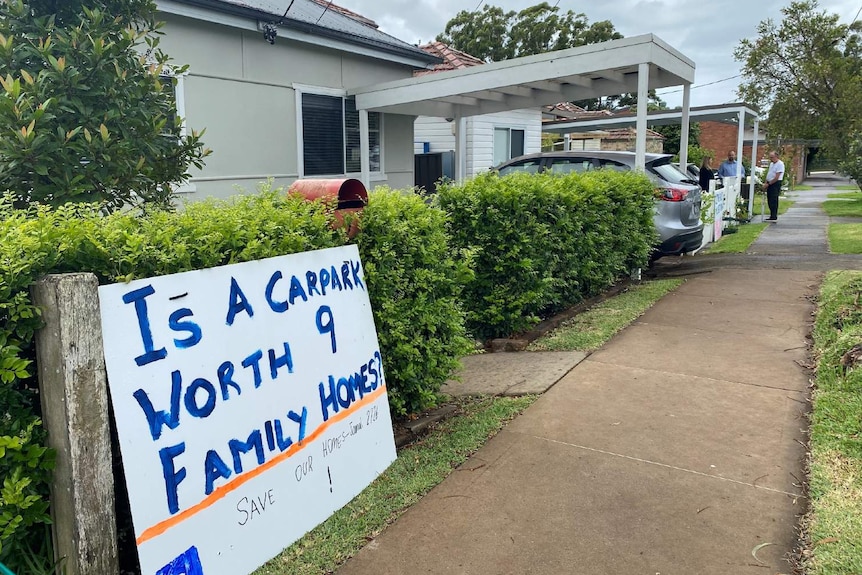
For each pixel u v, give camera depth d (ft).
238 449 8.52
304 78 33.86
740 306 23.09
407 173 42.83
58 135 11.71
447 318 13.71
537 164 34.40
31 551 7.28
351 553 9.03
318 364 10.18
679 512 10.04
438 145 55.21
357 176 38.37
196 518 7.82
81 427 6.89
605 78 35.27
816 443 12.07
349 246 11.43
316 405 9.99
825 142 73.97
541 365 17.25
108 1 13.44
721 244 39.50
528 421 13.55
